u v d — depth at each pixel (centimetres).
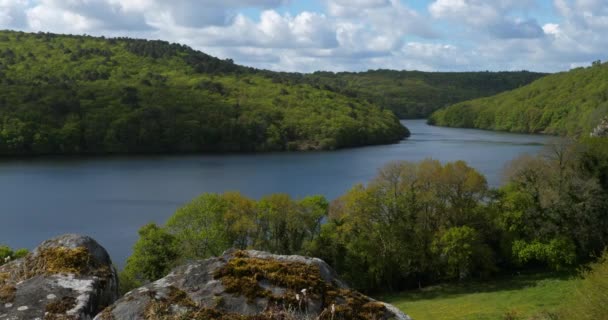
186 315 595
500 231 4903
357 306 639
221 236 4422
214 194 4675
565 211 4641
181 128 15888
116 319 598
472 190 4912
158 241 4406
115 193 8338
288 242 4891
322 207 5019
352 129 17025
